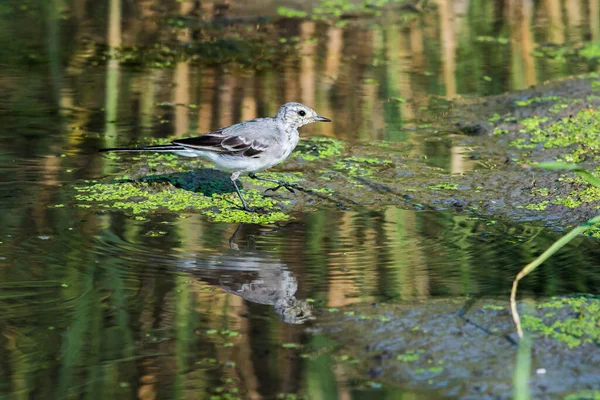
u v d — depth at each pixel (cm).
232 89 1941
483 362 893
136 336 966
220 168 1400
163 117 1770
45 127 1700
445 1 2609
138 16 2425
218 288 1083
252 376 888
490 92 1941
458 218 1338
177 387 870
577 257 1172
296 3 2508
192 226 1297
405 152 1628
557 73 2053
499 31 2395
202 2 2512
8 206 1345
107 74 2019
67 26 2339
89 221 1301
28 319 1004
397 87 1980
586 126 1689
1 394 859
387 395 848
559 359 891
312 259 1175
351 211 1373
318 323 985
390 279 1100
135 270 1134
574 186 1424
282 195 1436
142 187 1442
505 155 1598
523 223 1312
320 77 2033
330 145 1656
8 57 2102
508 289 1059
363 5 2558
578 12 2552
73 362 916
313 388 862
